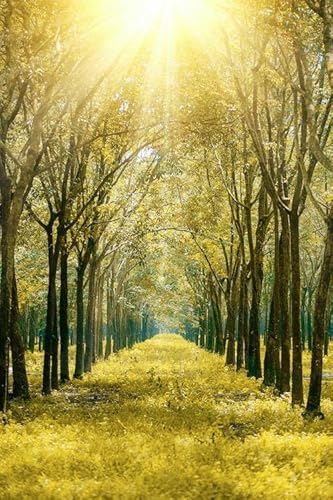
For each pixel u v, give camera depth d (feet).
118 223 102.89
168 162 79.56
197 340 237.86
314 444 38.96
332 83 40.50
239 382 80.33
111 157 78.74
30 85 58.59
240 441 40.27
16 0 50.47
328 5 41.55
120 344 187.52
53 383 75.36
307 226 124.06
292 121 69.82
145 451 35.70
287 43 54.60
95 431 42.91
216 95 64.03
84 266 92.32
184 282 195.83
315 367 51.13
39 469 32.60
